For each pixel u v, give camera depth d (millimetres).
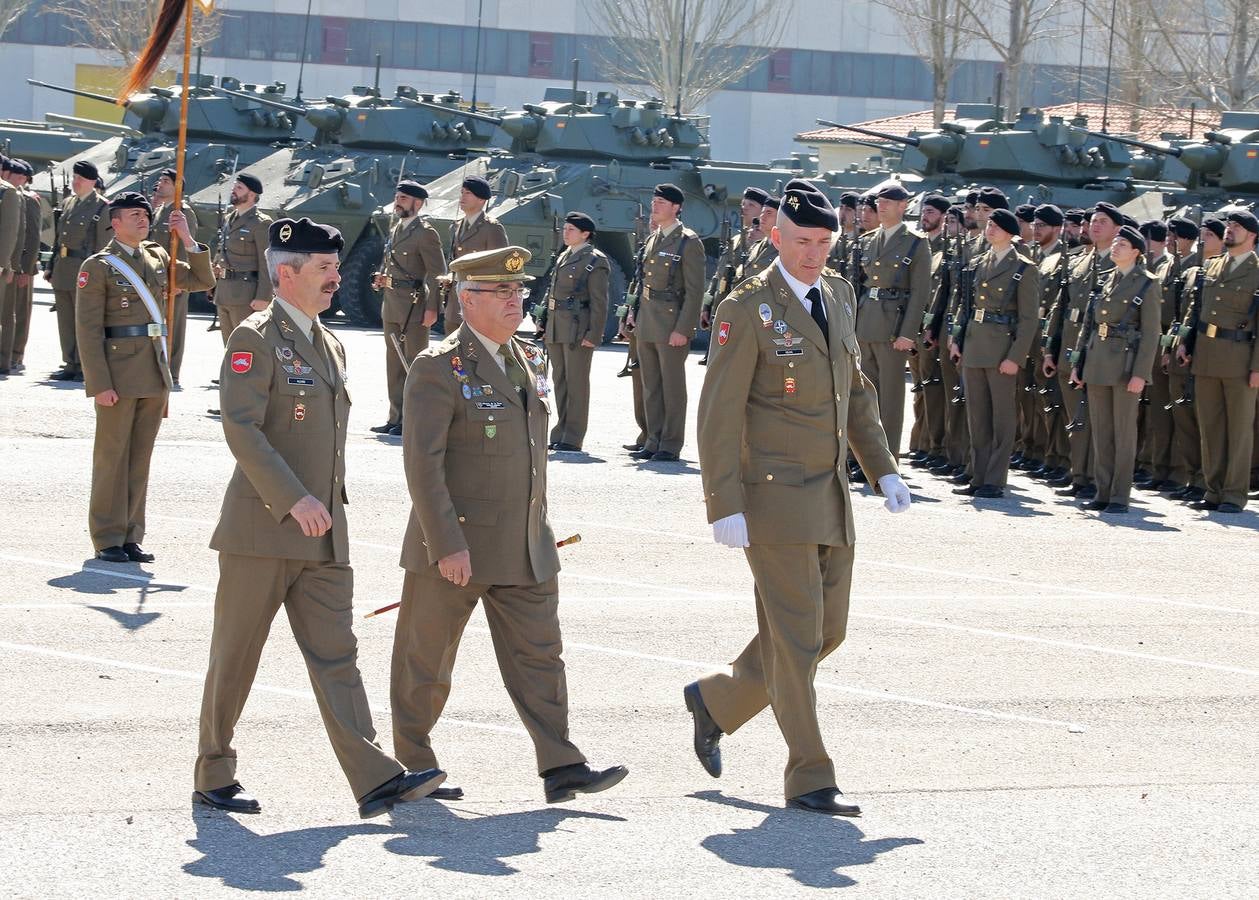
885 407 18984
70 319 24656
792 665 8359
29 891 6805
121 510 13492
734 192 36750
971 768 9219
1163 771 9250
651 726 9875
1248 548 16062
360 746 8031
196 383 24750
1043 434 21156
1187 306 18422
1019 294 18344
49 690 10062
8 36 73562
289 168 38781
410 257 20938
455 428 8406
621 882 7117
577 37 76438
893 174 39031
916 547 15500
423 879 7082
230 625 8125
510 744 9477
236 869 7156
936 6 56406
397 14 74875
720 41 70688
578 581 13531
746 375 8430
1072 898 7070
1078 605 13336
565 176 35594
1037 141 34406
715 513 8344
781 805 8445
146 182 38562
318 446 8258
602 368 31062
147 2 63281
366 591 12883
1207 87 52969
